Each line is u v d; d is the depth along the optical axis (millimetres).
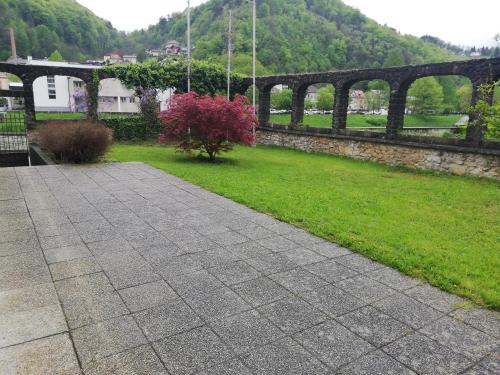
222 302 2943
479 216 5645
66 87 32469
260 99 16469
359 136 12266
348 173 9391
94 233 4348
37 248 3877
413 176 9430
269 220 5047
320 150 13742
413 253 3992
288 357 2338
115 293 3021
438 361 2363
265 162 10930
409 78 10781
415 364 2328
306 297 3074
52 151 9422
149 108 15734
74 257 3684
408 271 3559
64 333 2492
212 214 5242
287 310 2869
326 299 3055
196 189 6695
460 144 9633
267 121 16344
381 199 6504
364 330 2654
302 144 14461
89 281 3209
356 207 5840
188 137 10555
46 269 3412
